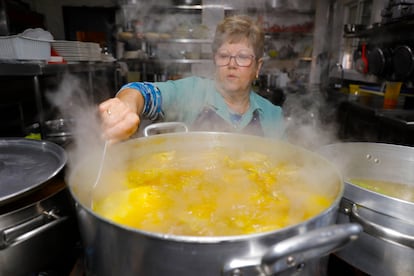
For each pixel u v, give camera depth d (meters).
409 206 0.51
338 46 4.20
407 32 2.55
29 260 0.58
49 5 5.02
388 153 0.86
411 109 2.27
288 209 0.64
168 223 0.57
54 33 5.14
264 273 0.38
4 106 1.87
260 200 0.67
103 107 0.73
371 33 2.94
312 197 0.67
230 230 0.55
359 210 0.57
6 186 0.63
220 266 0.39
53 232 0.62
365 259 0.58
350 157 0.88
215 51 1.25
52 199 0.61
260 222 0.58
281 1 4.00
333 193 0.60
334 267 0.71
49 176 0.61
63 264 0.69
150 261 0.40
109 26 5.21
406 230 0.52
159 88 1.14
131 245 0.40
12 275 0.56
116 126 0.70
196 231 0.54
